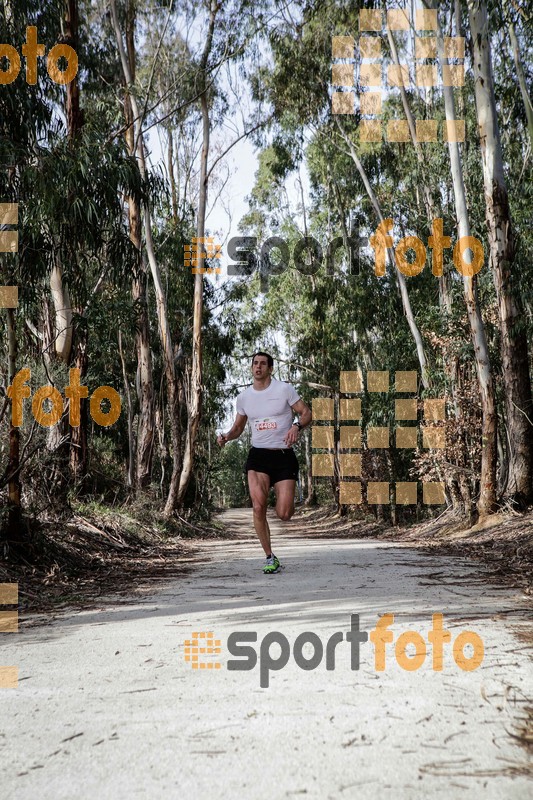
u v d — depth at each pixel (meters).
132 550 11.44
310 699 2.85
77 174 9.14
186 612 5.12
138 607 5.50
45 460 9.55
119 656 3.73
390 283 21.86
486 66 12.54
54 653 3.86
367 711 2.68
